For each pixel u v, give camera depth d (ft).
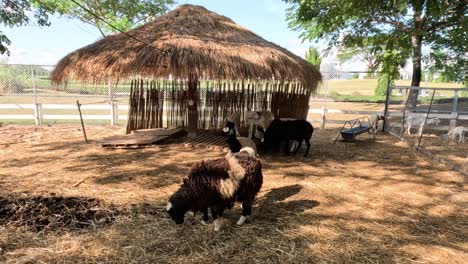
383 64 42.83
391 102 66.33
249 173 12.42
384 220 14.21
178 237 12.30
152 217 13.79
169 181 18.31
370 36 40.78
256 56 23.26
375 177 20.30
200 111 33.50
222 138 29.12
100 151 25.07
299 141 24.39
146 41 23.57
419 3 24.38
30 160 22.30
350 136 28.58
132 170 20.21
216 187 11.94
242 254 11.32
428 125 36.70
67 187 16.96
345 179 19.72
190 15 28.04
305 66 26.89
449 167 22.88
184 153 24.71
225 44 24.18
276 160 23.65
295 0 41.83
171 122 33.91
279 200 16.14
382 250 11.80
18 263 10.44
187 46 22.74
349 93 97.91
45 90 43.68
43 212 13.87
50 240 11.83
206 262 10.81
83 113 50.47
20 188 16.61
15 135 31.19
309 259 11.11
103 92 48.29
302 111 33.53
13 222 12.94
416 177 20.49
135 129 32.07
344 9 29.96
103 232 12.48
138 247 11.54
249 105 32.40
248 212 13.28
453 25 38.58
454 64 44.37
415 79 42.60
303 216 14.35
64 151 24.97
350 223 13.83
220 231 12.78
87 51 23.80
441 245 12.30
